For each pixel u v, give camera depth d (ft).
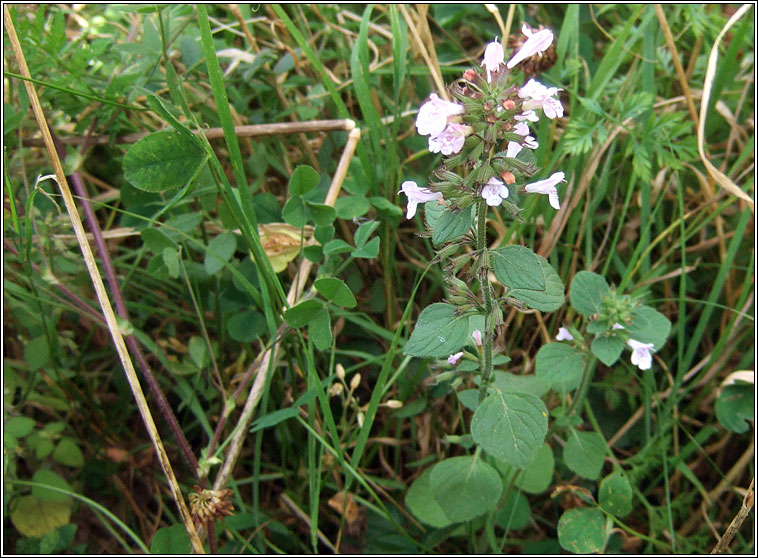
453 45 1.48
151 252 1.30
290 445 1.19
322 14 1.46
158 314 1.28
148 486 1.26
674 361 1.28
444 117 0.64
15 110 1.26
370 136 1.21
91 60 1.22
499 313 0.77
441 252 0.75
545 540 1.11
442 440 1.16
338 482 1.15
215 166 0.93
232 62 1.34
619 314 0.95
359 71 1.20
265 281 1.03
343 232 1.30
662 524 1.11
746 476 1.18
